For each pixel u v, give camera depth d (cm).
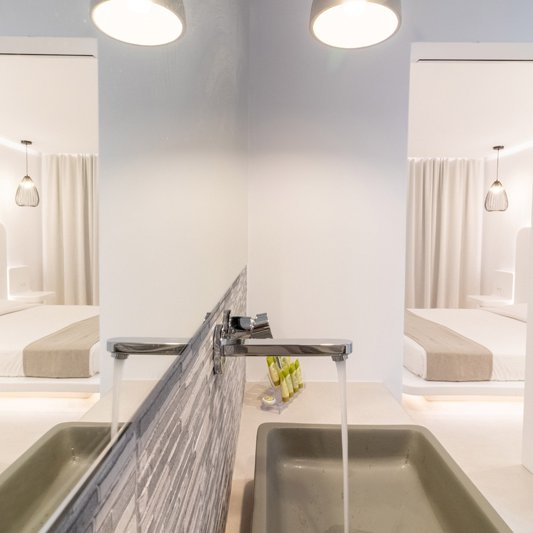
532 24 154
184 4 50
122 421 28
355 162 159
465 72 228
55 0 27
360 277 162
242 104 134
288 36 157
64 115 31
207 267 70
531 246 129
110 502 24
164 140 48
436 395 201
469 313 328
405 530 81
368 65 157
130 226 38
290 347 67
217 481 72
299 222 161
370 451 101
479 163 459
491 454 146
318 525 83
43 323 27
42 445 19
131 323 36
